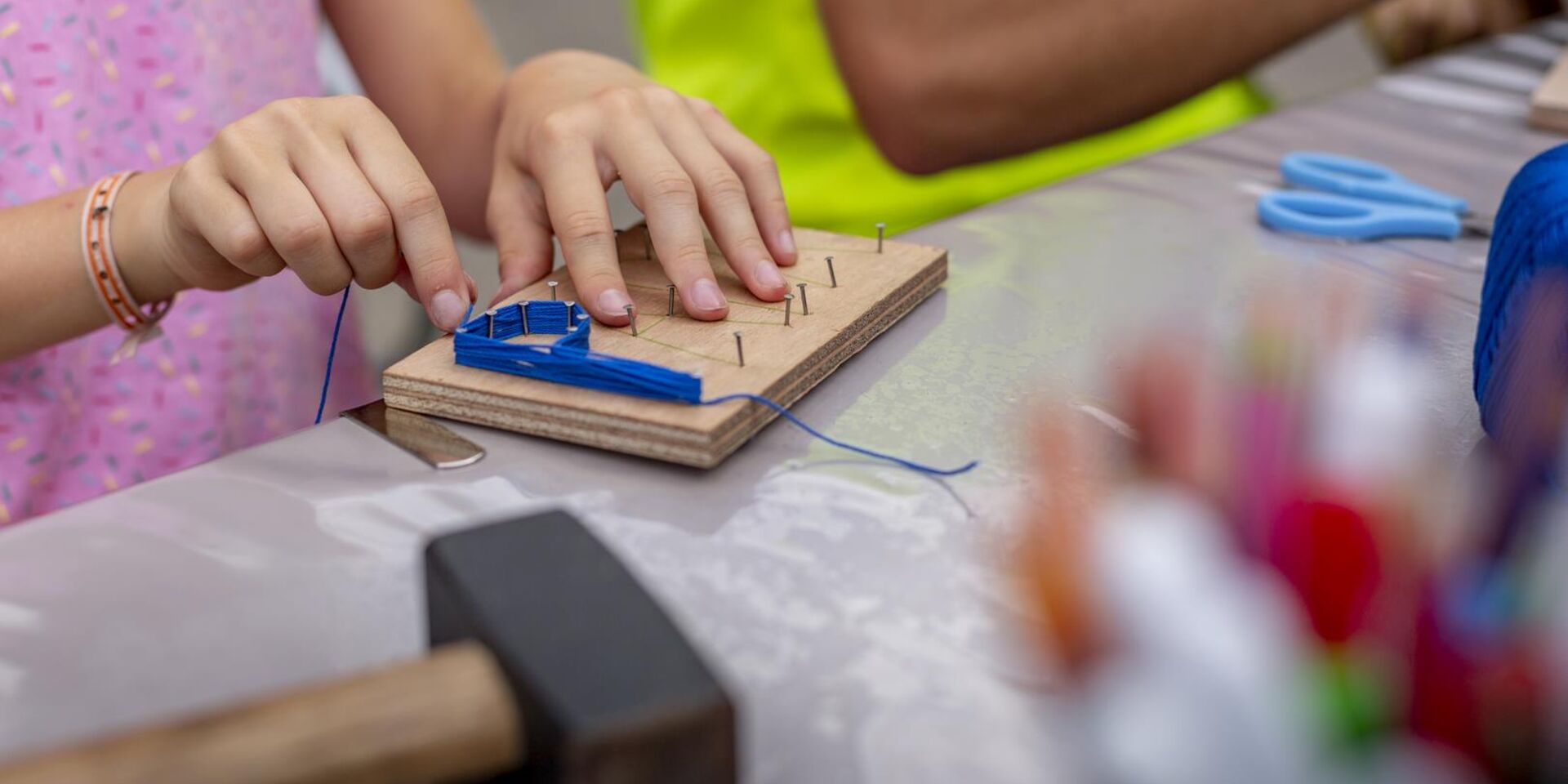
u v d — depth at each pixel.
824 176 1.38
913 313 0.62
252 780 0.25
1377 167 0.80
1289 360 0.30
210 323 0.92
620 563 0.32
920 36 1.31
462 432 0.49
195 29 0.90
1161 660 0.24
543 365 0.49
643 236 0.67
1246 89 1.45
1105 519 0.27
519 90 0.77
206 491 0.45
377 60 1.06
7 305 0.65
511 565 0.32
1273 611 0.24
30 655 0.36
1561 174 0.46
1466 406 0.50
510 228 0.67
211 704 0.34
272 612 0.38
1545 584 0.25
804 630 0.37
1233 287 0.64
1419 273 0.66
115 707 0.34
